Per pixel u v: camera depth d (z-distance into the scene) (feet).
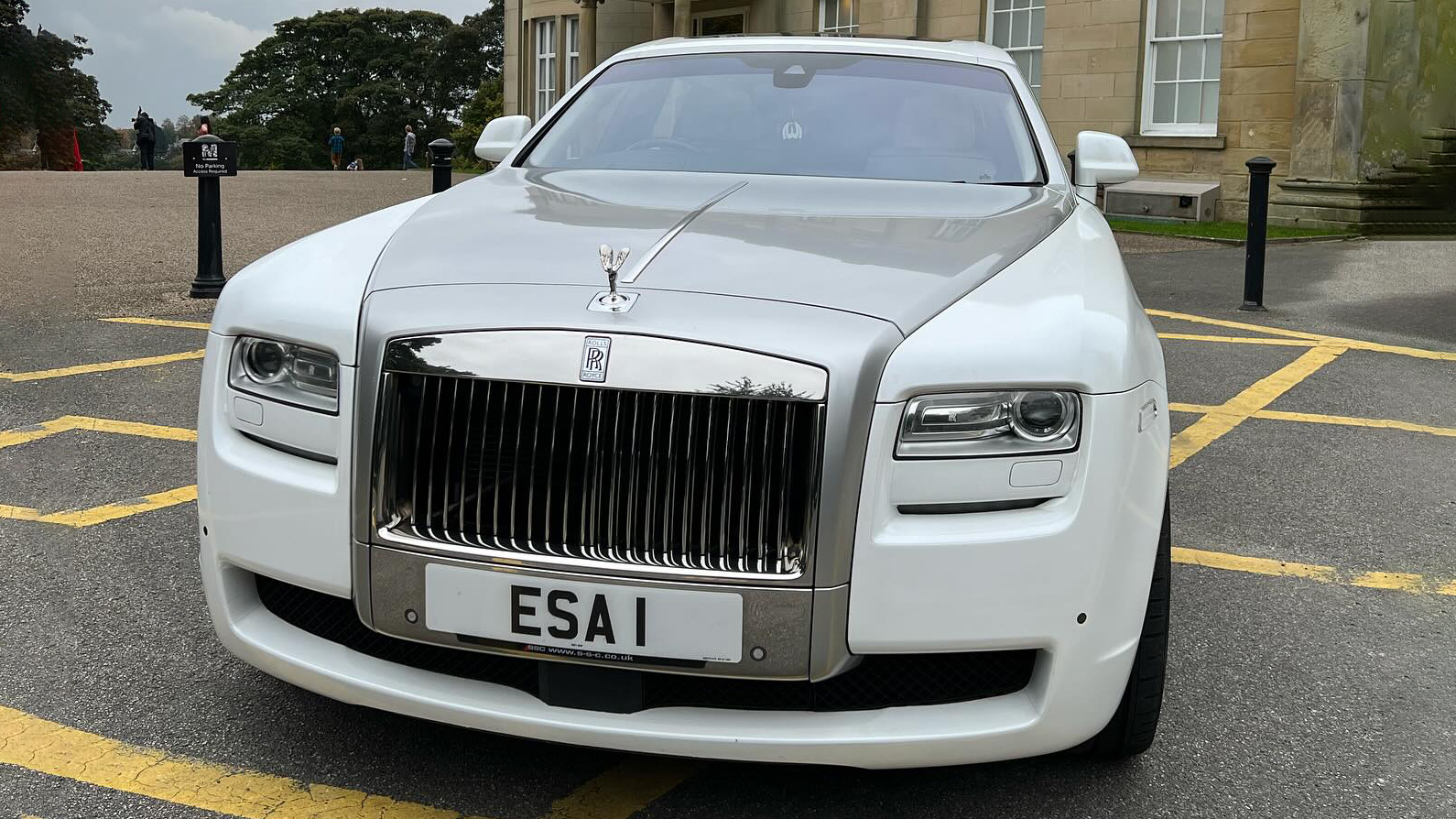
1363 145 47.65
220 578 8.25
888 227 9.04
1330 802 8.54
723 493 7.11
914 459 7.16
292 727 9.10
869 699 7.55
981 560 7.16
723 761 8.86
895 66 12.77
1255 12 50.39
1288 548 13.76
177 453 15.89
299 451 7.86
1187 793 8.59
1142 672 8.34
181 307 26.23
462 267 8.04
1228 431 18.60
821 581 7.08
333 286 8.04
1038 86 59.52
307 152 256.52
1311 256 39.73
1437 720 9.82
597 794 8.34
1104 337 7.63
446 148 32.60
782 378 7.06
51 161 239.91
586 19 81.00
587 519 7.19
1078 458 7.36
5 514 13.50
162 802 8.07
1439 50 50.72
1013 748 7.52
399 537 7.42
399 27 267.18
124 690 9.61
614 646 7.19
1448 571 13.14
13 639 10.44
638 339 7.14
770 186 10.41
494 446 7.29
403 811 8.05
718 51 13.26
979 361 7.25
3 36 231.30
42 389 18.85
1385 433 18.56
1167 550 8.34
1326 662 10.85
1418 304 30.07
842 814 8.17
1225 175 51.90
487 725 7.53
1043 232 9.21
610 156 11.74
